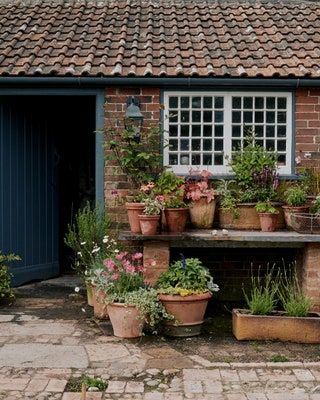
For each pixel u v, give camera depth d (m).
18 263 8.23
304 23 8.88
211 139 7.69
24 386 5.22
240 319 6.28
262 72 7.47
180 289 6.32
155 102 7.61
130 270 6.45
